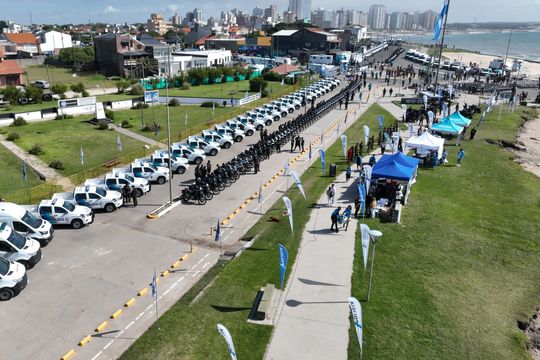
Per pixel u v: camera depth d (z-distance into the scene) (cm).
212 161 3891
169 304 1819
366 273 2041
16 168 3600
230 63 12325
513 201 3088
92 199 2738
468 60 15712
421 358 1520
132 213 2764
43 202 2553
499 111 6284
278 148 4128
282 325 1664
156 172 3306
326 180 3328
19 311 1762
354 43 16225
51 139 4541
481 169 3778
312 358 1498
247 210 2819
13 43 14012
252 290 1892
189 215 2741
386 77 9388
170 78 8794
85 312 1762
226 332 1289
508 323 1745
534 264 2209
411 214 2739
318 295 1858
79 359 1507
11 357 1512
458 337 1636
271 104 5962
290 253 2206
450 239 2430
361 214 2709
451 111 5975
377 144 4322
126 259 2186
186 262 2167
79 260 2169
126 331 1653
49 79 9238
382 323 1688
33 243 2141
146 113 6047
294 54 13988
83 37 19400
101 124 5066
